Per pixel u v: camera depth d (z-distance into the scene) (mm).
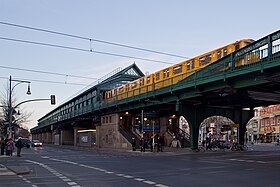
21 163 26844
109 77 80812
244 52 29016
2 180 16016
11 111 43094
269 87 31547
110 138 62562
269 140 108062
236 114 48906
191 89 38031
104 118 66062
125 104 54000
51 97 42656
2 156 36656
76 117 80812
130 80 82312
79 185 14125
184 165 24062
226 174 17938
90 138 72875
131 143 55062
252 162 26594
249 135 121875
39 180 15938
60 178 16641
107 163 26547
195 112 43562
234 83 31422
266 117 111562
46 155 39969
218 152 43750
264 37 26844
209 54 37906
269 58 26109
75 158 33719
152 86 45469
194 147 43250
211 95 36531
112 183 14656
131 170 20531
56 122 106000
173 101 42812
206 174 18016
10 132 42469
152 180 15602
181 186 13594
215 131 68125
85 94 88750
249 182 14680
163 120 61562
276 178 16125
